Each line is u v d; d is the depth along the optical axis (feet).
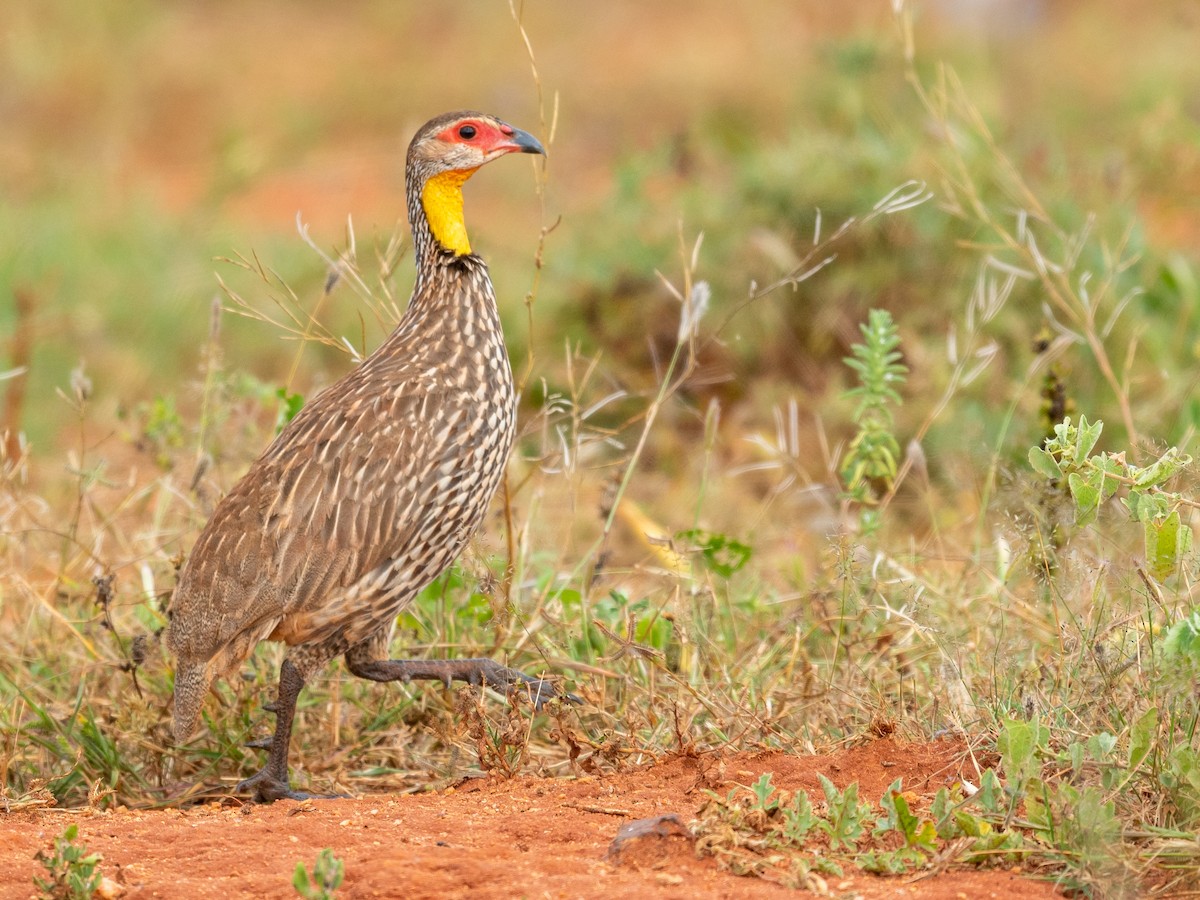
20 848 24.50
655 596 36.01
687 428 50.03
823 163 53.62
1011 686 27.58
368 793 29.76
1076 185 54.49
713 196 55.47
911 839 22.79
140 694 30.83
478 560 32.09
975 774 25.59
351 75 102.47
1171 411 43.29
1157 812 22.98
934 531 37.09
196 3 121.08
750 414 49.16
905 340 47.75
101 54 105.09
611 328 51.98
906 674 30.30
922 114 58.13
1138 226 49.75
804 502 44.47
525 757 28.48
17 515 39.42
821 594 32.60
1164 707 24.27
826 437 47.52
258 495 28.50
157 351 60.49
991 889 21.66
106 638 33.42
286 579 28.04
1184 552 24.70
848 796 23.04
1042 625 30.32
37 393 57.31
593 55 101.35
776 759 27.07
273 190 89.25
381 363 30.27
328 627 28.53
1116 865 21.29
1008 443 41.63
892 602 33.42
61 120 98.94
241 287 64.39
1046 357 38.27
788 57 90.99
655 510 44.55
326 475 28.45
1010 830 22.94
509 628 31.96
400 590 29.17
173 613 28.50
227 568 28.04
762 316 50.83
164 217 77.82
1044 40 86.84
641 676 31.22
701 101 87.25
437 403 29.35
